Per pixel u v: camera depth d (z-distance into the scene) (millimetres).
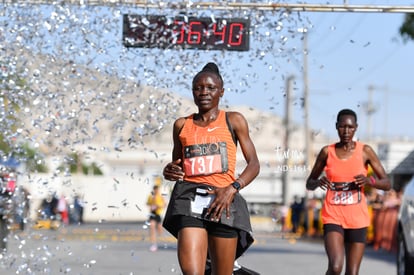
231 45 21938
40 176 21938
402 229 26109
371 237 53031
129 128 21672
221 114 14117
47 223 23203
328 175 19000
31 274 21203
